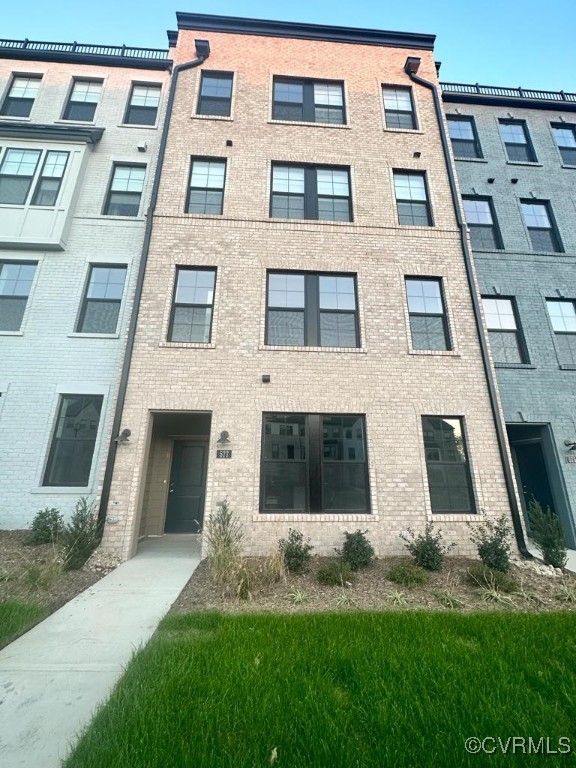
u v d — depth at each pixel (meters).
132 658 3.29
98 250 9.75
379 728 2.38
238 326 8.29
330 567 5.64
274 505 7.39
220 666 3.10
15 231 9.47
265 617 4.17
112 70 12.04
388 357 8.30
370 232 9.35
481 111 12.42
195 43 10.81
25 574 5.53
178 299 8.59
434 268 9.18
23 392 8.55
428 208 9.98
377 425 7.81
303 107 10.86
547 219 11.33
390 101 11.20
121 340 9.06
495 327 9.87
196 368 7.92
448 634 3.75
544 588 5.43
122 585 5.50
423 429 7.98
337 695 2.75
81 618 4.37
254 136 10.13
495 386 8.23
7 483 8.00
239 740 2.27
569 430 8.96
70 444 8.50
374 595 5.08
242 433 7.57
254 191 9.54
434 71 11.60
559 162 11.95
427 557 6.19
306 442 7.73
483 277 10.22
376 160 10.20
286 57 11.23
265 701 2.62
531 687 2.86
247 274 8.73
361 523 7.20
